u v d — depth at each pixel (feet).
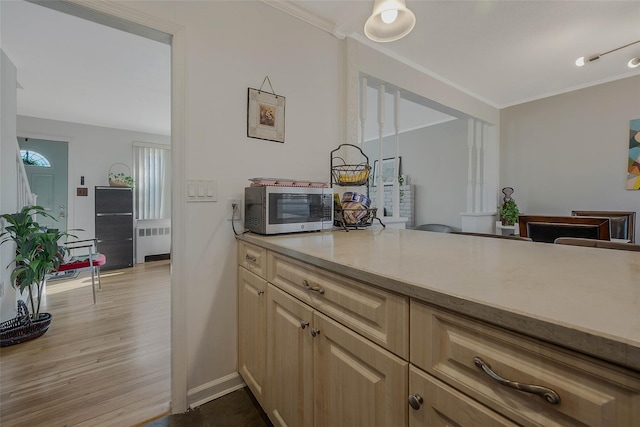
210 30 4.93
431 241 4.16
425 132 16.71
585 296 1.69
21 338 6.88
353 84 6.90
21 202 9.44
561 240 4.61
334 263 2.69
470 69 9.22
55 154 14.60
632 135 9.95
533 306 1.51
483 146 13.06
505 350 1.55
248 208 5.08
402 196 17.40
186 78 4.68
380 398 2.27
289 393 3.56
